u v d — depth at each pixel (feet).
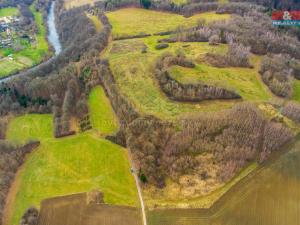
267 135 388.16
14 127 510.17
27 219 350.02
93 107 486.38
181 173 362.33
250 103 426.51
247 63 510.99
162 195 351.25
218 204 334.65
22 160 435.94
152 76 492.13
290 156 378.12
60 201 368.89
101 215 345.72
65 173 403.34
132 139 403.13
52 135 474.49
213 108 425.28
